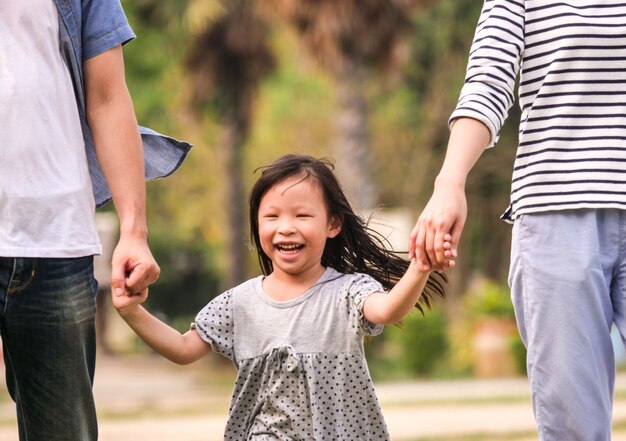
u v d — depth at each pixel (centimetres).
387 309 670
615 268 683
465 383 3189
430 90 4831
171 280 6272
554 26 683
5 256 632
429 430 1764
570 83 678
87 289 662
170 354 728
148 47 5103
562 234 679
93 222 673
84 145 688
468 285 5428
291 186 728
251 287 741
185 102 4353
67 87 664
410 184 5044
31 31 650
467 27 4528
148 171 771
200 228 6203
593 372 680
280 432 720
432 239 611
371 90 4753
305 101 5669
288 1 3412
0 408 2608
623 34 674
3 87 640
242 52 4178
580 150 677
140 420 2056
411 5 3441
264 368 728
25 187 638
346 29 3397
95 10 692
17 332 651
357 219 754
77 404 664
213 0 4025
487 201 5081
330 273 736
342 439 711
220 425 1928
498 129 670
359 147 3481
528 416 1969
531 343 695
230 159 4356
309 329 716
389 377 3628
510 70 680
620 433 1580
